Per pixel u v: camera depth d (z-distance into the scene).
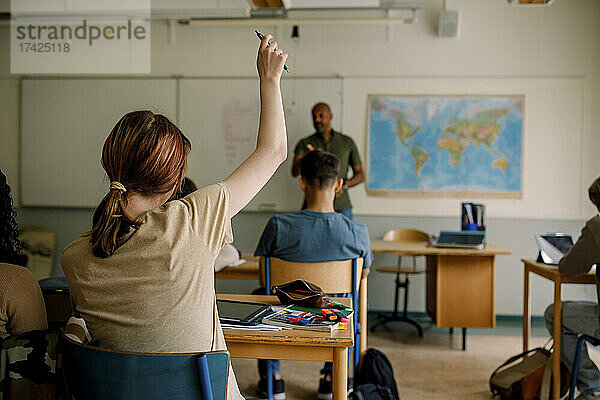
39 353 1.50
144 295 1.36
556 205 5.94
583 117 5.92
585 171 5.92
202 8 5.35
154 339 1.37
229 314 2.09
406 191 6.03
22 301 1.61
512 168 5.96
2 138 6.30
